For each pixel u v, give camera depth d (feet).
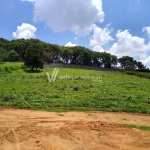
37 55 178.19
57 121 42.96
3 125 39.24
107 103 60.29
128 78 157.38
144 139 33.99
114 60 367.45
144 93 83.71
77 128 37.88
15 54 274.57
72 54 340.39
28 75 138.72
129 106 58.44
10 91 76.48
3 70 155.22
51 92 78.48
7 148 28.78
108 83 115.03
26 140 31.50
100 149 29.43
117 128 39.32
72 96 70.90
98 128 38.52
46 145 29.91
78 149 29.12
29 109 53.06
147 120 47.65
